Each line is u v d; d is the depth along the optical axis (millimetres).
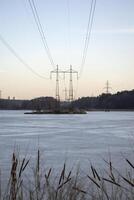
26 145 27953
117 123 69188
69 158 20391
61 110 155125
